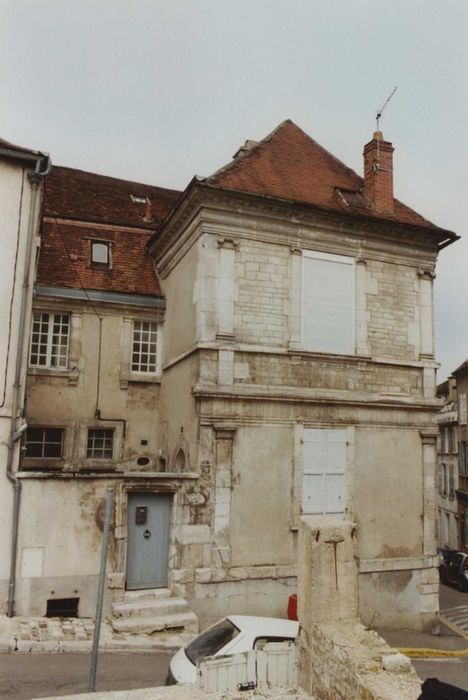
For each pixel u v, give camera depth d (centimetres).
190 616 1138
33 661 912
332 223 1469
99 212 1906
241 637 710
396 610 1407
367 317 1494
